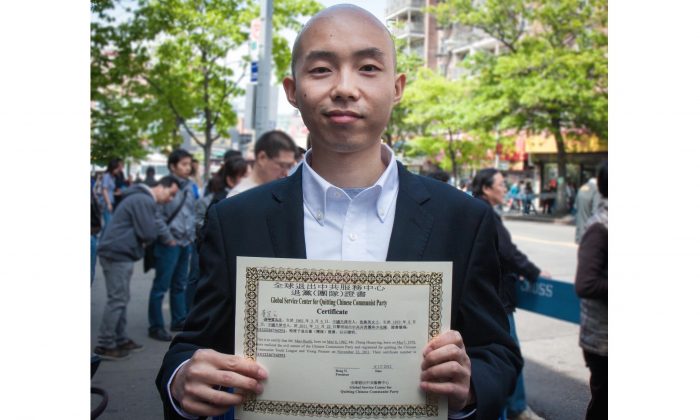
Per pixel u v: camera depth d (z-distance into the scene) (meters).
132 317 6.21
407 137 26.19
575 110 19.95
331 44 1.24
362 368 1.18
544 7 19.98
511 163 30.97
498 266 1.38
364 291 1.18
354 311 1.18
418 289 1.19
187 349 1.30
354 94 1.22
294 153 3.88
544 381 4.12
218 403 1.15
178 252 5.43
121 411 3.21
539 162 29.69
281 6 8.42
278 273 1.19
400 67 1.97
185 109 12.57
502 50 25.39
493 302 1.34
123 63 8.26
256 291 1.19
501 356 1.31
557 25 20.17
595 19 19.98
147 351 4.76
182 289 5.65
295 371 1.18
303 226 1.31
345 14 1.27
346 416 1.18
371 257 1.28
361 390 1.18
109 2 7.44
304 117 1.29
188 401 1.16
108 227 4.63
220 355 1.17
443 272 1.19
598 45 20.22
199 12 10.31
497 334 1.32
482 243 1.32
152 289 5.30
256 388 1.16
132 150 6.94
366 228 1.30
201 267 1.38
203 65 11.74
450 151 25.66
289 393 1.18
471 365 1.26
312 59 1.26
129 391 3.57
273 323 1.19
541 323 5.99
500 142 24.20
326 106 1.24
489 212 1.36
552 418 3.46
